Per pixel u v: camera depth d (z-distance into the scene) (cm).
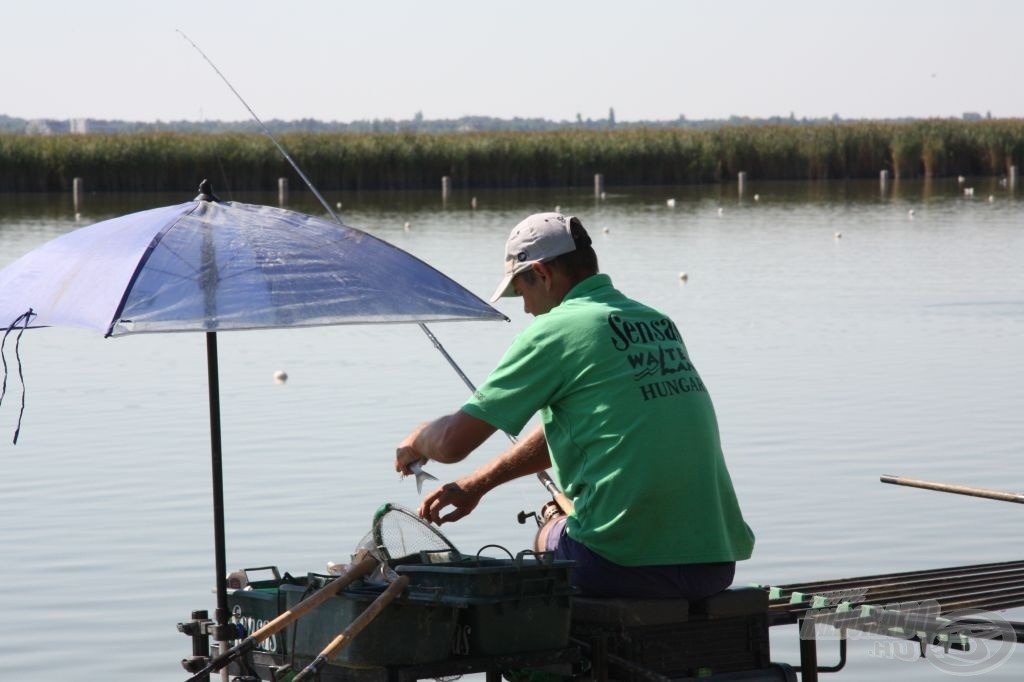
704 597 546
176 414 1429
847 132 6544
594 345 539
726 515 557
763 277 2672
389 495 1098
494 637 508
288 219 577
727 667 554
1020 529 1000
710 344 1853
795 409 1413
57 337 2039
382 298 546
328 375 1652
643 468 532
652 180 6253
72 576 920
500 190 5947
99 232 569
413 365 1714
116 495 1111
